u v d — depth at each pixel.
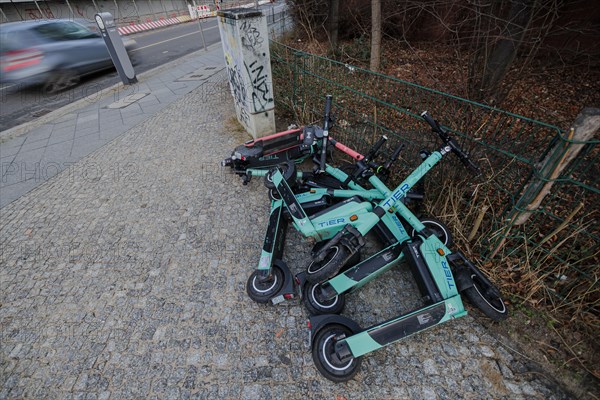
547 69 4.80
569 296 2.10
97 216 3.35
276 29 9.50
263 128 4.41
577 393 1.74
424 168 2.17
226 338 2.12
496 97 3.98
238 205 3.34
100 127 5.45
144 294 2.46
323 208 2.64
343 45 7.73
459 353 1.94
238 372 1.93
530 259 2.29
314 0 8.26
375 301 2.27
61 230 3.20
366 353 1.81
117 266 2.73
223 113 5.54
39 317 2.36
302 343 2.05
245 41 3.57
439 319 1.81
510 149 2.35
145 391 1.88
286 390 1.83
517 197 2.26
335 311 2.08
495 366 1.87
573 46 4.53
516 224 2.10
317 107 4.57
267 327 2.16
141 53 11.09
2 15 17.05
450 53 6.12
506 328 2.03
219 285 2.49
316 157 3.33
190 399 1.82
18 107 7.00
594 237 1.98
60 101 7.19
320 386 1.83
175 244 2.91
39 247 3.00
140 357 2.05
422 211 2.85
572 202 2.41
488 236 2.39
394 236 2.32
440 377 1.83
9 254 2.95
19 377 2.00
